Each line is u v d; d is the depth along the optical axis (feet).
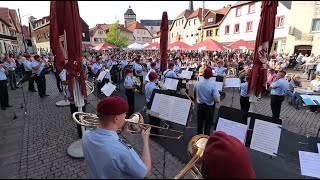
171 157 13.96
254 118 10.36
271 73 33.35
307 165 11.09
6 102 25.08
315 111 26.11
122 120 6.98
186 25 140.77
